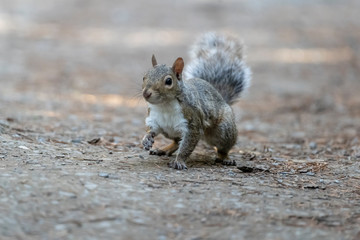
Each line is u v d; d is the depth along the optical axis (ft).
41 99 60.18
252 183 28.71
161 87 29.27
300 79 83.82
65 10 145.18
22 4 147.95
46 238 20.13
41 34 114.01
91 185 25.43
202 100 32.30
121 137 41.32
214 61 39.58
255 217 23.26
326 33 126.11
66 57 93.86
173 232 21.30
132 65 89.76
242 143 42.98
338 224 23.16
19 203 22.58
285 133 49.47
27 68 81.92
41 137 36.52
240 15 147.13
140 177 27.78
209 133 33.96
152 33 120.88
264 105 65.98
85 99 63.41
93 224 21.44
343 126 53.21
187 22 134.72
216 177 29.30
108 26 127.95
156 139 41.22
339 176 31.89
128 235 20.80
